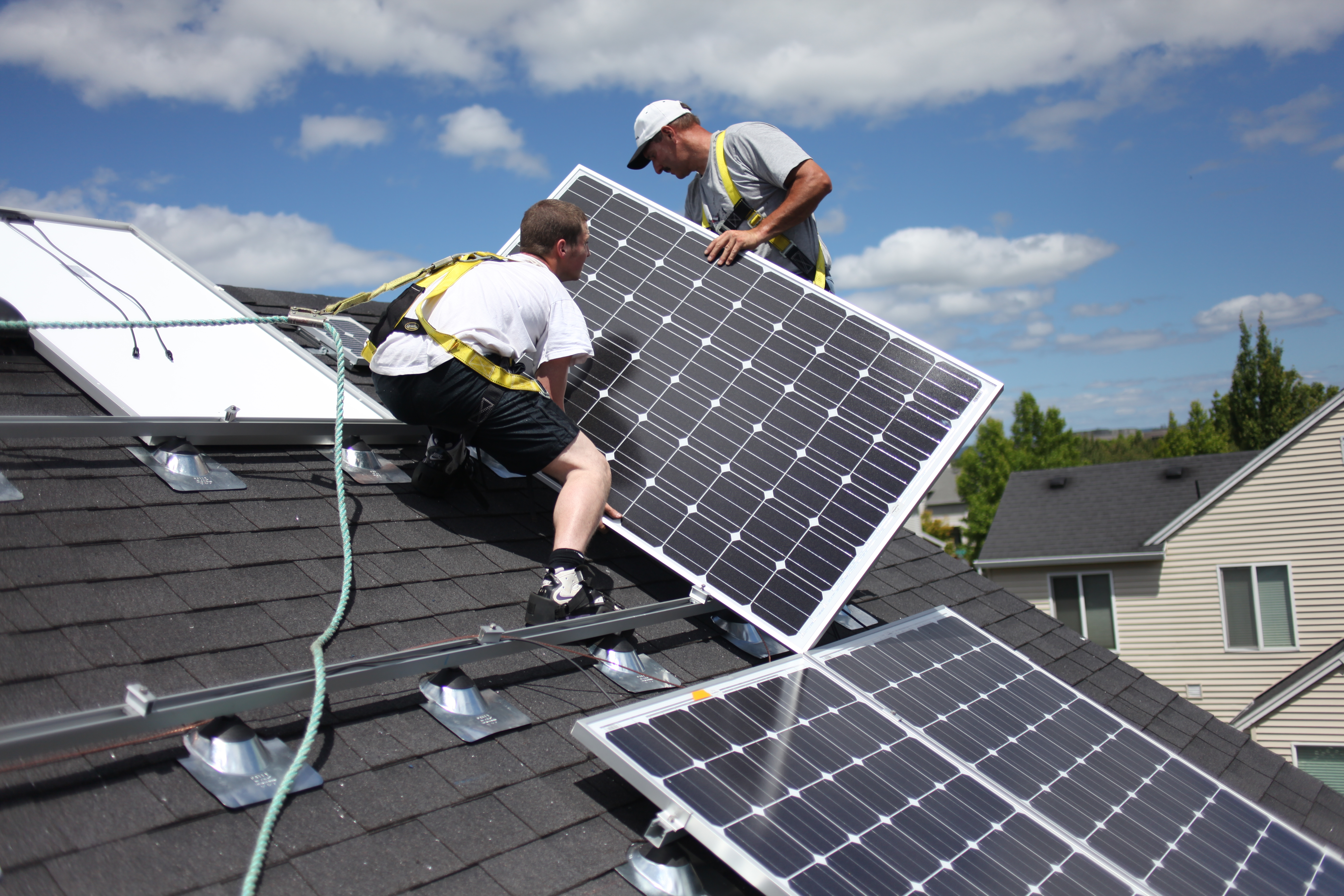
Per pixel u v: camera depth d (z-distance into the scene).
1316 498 20.95
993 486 57.97
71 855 1.94
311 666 2.83
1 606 2.53
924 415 4.15
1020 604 7.00
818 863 2.37
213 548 3.19
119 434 3.42
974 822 2.83
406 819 2.38
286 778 2.23
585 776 2.81
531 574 3.95
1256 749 6.13
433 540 3.88
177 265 5.28
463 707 2.88
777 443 4.21
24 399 3.74
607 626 3.38
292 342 5.13
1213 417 56.28
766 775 2.68
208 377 4.30
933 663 3.93
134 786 2.17
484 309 3.74
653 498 4.17
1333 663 17.31
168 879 1.97
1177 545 22.78
